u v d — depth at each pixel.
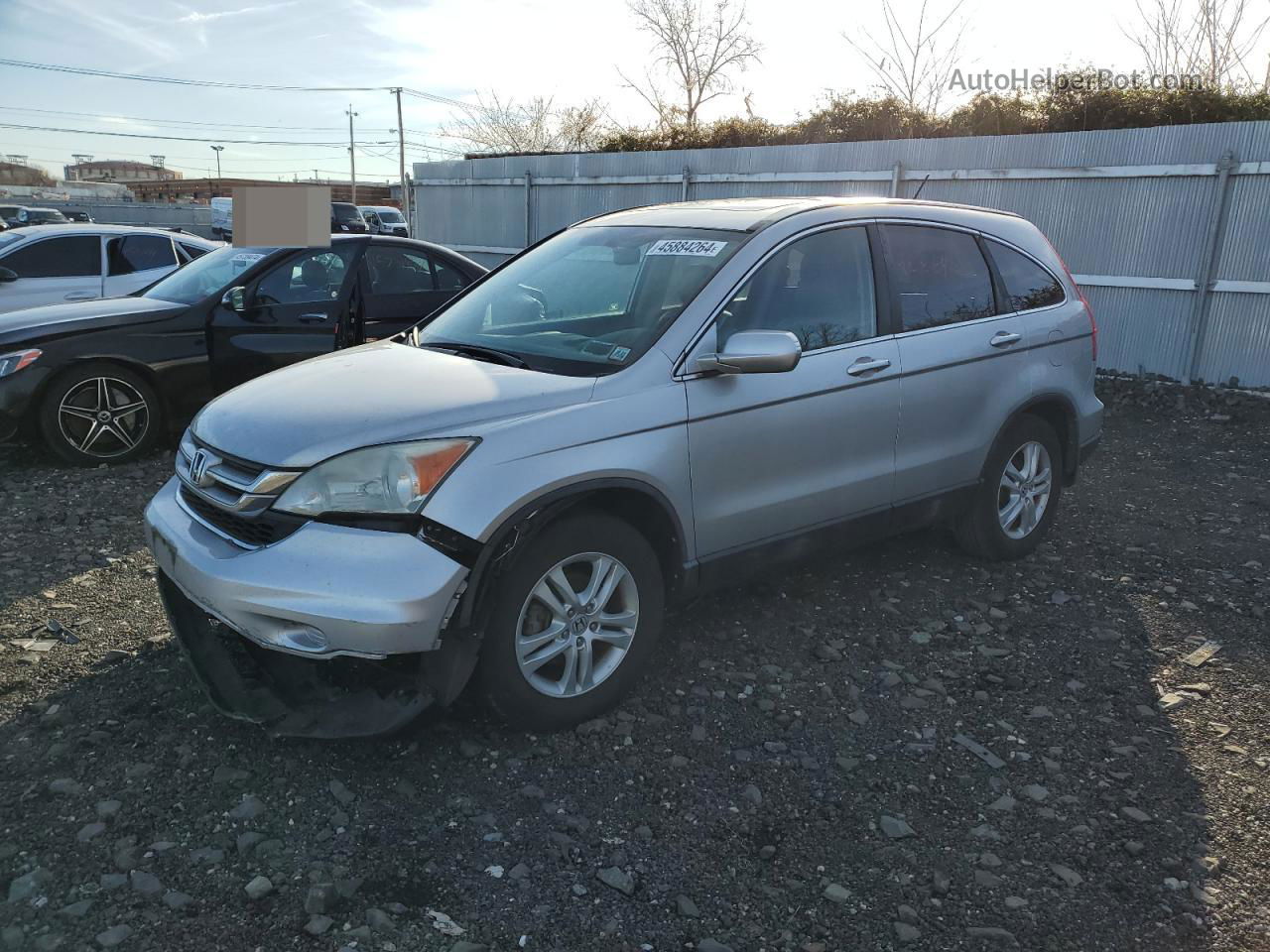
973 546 4.81
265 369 6.65
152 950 2.28
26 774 2.95
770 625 4.15
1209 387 8.79
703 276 3.63
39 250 9.77
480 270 7.67
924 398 4.19
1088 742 3.32
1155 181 8.91
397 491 2.84
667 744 3.23
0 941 2.29
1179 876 2.66
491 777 3.02
